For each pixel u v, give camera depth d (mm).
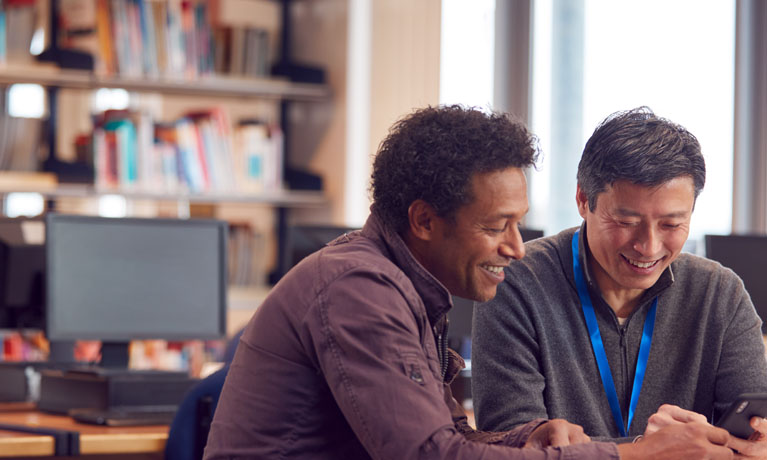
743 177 4320
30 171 5027
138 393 3084
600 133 2002
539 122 4609
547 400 2127
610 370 2152
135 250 3232
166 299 3260
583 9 4520
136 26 5098
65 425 2910
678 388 2150
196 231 3330
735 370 2137
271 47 5789
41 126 5105
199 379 3176
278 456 1616
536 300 2146
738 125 4336
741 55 4344
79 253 3150
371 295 1557
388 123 5129
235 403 1671
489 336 2141
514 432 1839
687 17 4297
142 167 5094
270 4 5766
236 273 5461
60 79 4977
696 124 4270
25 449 2604
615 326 2154
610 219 1984
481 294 1678
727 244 3320
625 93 4348
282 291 1654
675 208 1936
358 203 5355
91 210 5285
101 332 3158
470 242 1627
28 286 3428
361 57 5383
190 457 2740
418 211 1646
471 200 1604
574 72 4543
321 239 3506
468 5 4809
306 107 5703
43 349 4516
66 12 5160
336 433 1638
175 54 5191
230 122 5648
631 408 2133
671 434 1647
